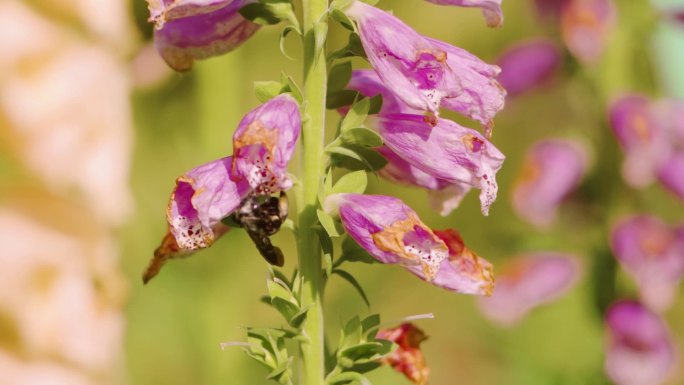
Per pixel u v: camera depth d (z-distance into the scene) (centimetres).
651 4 105
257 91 70
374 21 70
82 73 99
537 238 109
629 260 104
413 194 131
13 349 99
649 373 105
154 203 103
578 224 108
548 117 141
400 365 74
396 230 70
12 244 98
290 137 69
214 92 102
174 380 101
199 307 99
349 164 72
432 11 128
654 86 109
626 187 106
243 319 102
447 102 71
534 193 107
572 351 116
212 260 100
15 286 97
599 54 104
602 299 107
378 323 72
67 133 99
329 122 108
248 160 68
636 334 104
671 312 141
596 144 107
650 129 104
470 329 128
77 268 100
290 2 71
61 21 97
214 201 69
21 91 97
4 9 96
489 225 140
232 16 72
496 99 70
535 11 110
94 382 100
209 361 100
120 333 101
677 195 104
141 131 103
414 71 70
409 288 142
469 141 71
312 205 71
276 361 72
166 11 69
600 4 104
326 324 105
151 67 101
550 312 119
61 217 99
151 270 73
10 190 99
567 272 110
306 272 71
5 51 97
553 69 108
